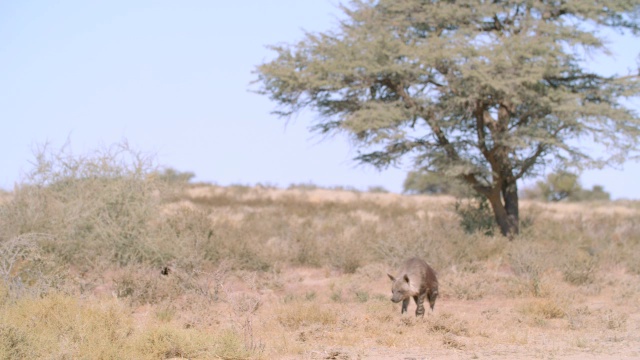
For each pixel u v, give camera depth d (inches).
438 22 1996.8
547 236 1941.4
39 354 684.1
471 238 1667.1
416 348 805.9
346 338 849.5
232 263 1395.2
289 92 1940.2
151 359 705.0
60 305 829.8
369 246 1592.0
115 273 1208.8
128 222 1341.0
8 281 979.9
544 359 743.7
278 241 1665.8
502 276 1385.3
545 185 4537.4
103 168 1396.4
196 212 1546.5
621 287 1306.6
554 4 2000.5
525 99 1850.4
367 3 2049.7
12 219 1242.6
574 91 1984.5
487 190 1926.7
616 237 2016.5
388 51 1883.6
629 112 1898.4
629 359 741.3
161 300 1125.7
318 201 3196.4
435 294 1039.0
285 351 772.6
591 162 1797.5
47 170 1354.6
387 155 1898.4
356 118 1823.3
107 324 783.1
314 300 1181.7
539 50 1813.5
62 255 1254.9
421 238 1517.0
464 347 810.8
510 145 1780.3
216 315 997.8
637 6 1982.0
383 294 1258.0
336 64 1867.6
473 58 1788.9
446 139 1907.0
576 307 1112.8
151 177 1425.9
